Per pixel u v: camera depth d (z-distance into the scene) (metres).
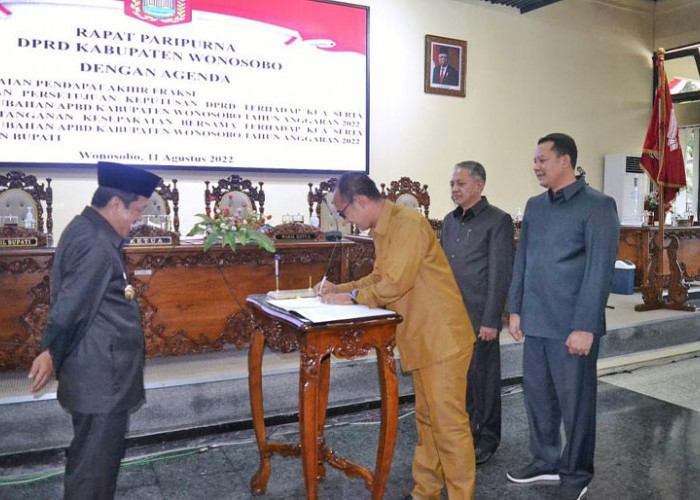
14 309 2.92
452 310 1.90
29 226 3.54
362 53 4.76
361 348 1.80
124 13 3.94
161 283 3.13
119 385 1.62
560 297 2.17
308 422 1.76
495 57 5.50
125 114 3.99
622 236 5.72
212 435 2.81
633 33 6.45
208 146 4.26
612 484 2.32
